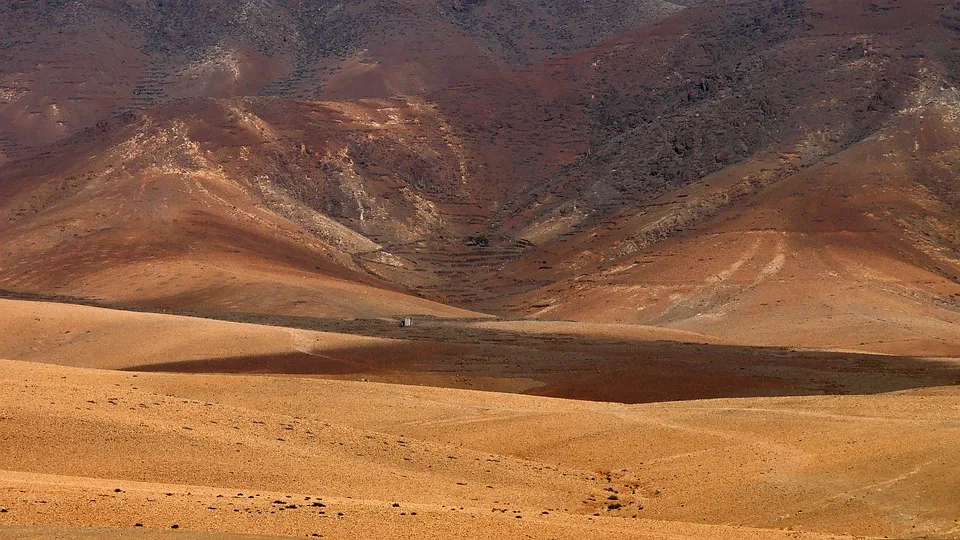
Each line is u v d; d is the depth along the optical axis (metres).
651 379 101.00
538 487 53.22
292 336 113.69
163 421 53.50
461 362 107.75
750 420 64.31
